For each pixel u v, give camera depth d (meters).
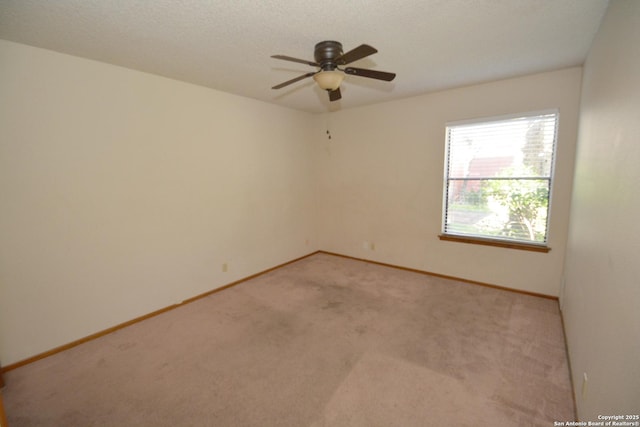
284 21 1.88
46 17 1.80
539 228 3.26
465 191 3.68
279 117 4.29
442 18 1.87
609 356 1.22
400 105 4.01
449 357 2.27
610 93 1.56
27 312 2.28
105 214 2.64
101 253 2.64
